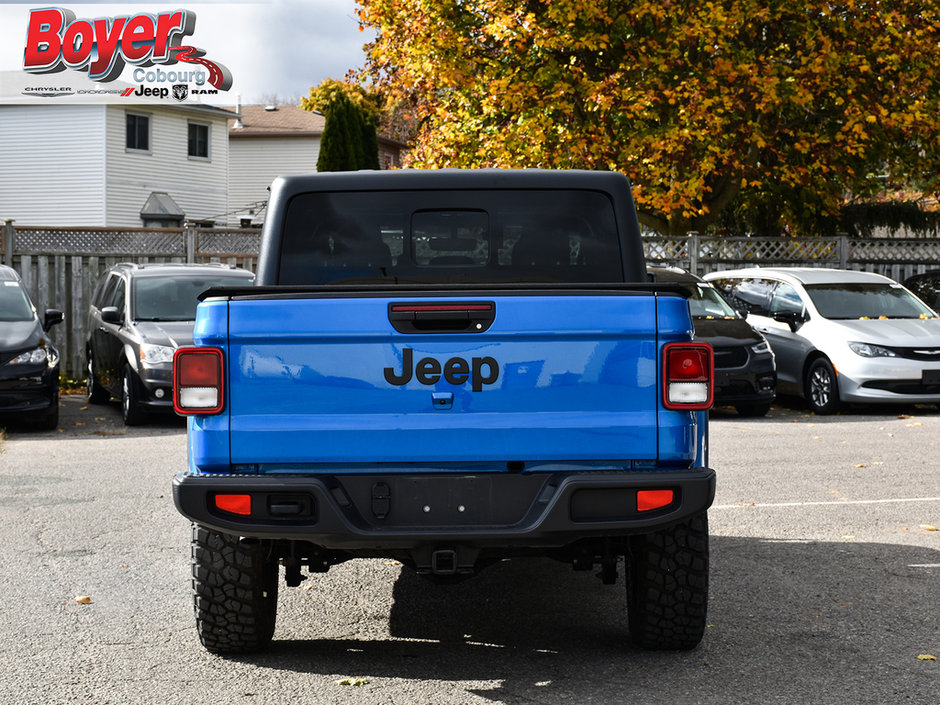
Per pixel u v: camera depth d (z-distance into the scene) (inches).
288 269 230.2
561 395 181.8
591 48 792.9
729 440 479.2
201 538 196.7
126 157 1464.1
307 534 179.5
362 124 1565.0
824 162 876.0
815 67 807.7
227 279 585.0
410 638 215.9
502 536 179.8
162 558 276.4
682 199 787.4
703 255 799.1
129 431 520.4
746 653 203.0
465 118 858.1
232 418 181.3
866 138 841.5
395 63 892.0
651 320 181.6
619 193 231.9
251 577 196.5
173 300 567.8
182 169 1542.8
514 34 796.0
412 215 231.3
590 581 259.9
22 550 283.7
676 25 808.3
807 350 591.2
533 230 232.2
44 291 711.7
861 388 565.0
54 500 347.3
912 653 202.2
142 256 738.8
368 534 179.2
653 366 182.7
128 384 535.5
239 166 1919.3
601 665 197.2
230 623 199.2
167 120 1517.0
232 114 1589.6
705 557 196.2
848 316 598.9
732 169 844.0
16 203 1473.9
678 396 182.2
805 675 190.5
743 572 261.1
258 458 181.3
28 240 715.4
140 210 1485.0
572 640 213.0
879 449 450.6
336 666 198.4
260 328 180.2
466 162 860.0
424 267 231.9
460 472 183.3
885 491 359.3
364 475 183.2
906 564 267.7
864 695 180.4
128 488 367.9
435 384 181.2
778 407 621.3
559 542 182.9
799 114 874.8
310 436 180.9
